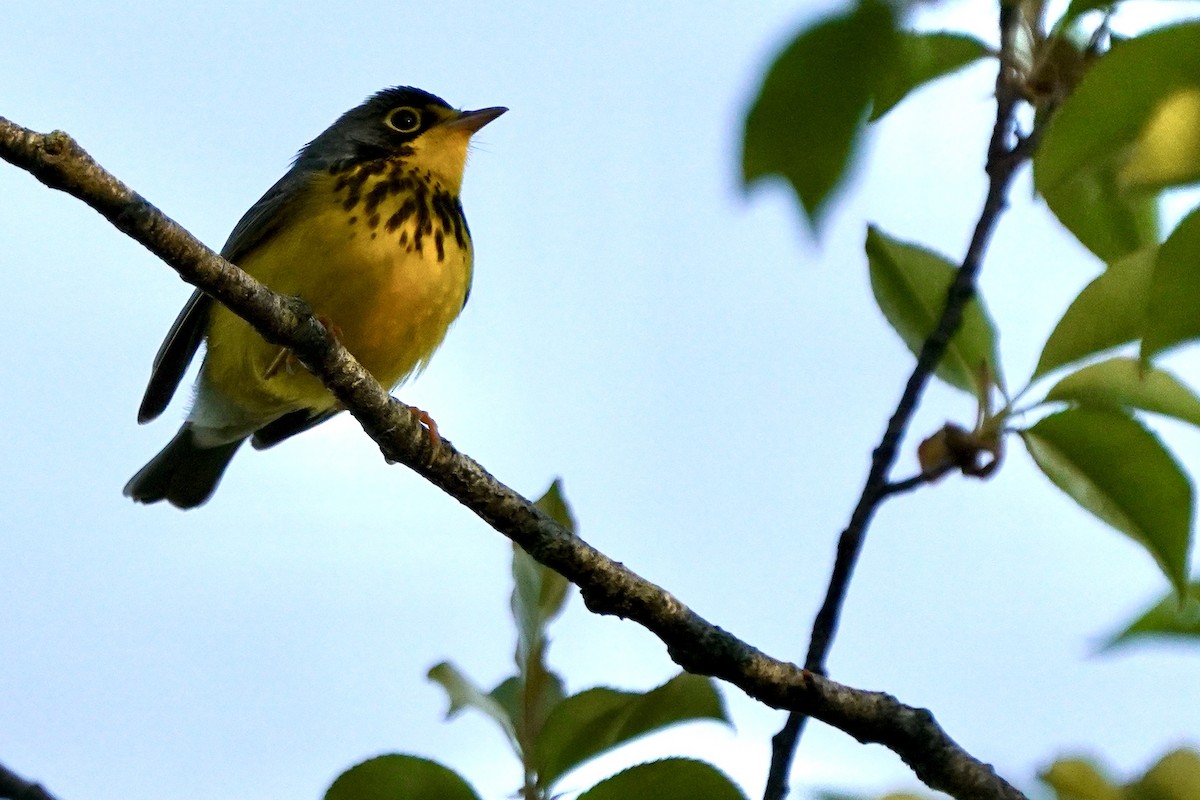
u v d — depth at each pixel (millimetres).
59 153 8711
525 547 9789
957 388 9711
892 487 9430
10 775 6977
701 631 9477
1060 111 5590
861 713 9164
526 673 8977
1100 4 7320
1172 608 8844
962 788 9000
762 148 5832
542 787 8555
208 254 9797
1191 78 5422
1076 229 8805
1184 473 8945
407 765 8258
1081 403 9203
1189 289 5727
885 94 8391
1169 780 8102
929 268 9898
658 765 8164
